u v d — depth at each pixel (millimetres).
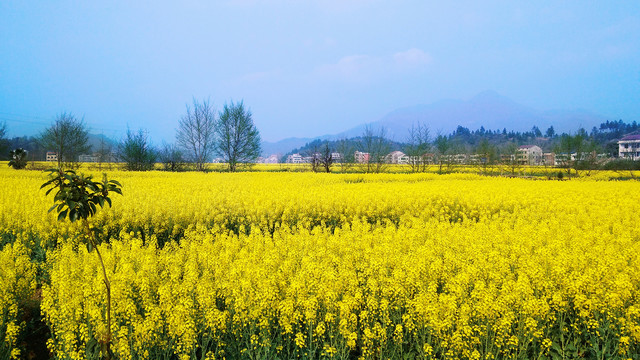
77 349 6172
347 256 8891
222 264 8859
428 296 6406
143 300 6824
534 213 15945
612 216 14633
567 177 52250
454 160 73562
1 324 6359
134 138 56969
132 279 7453
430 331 5941
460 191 22672
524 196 20594
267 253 9430
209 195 19656
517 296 6230
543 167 76500
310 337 5973
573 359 5934
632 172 59125
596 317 6234
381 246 9828
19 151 51562
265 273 7605
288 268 8250
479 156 71625
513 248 9555
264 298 6312
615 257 8852
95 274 8250
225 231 12984
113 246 10320
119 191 5551
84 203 5254
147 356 5672
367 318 6289
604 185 28969
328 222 16500
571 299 6730
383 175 41531
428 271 8125
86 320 6359
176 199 17719
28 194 17609
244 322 6117
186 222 14570
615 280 6777
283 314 6203
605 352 5891
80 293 6988
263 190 22391
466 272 7918
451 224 15086
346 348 6062
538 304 6094
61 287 6586
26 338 7094
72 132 54312
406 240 10977
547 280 7371
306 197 18875
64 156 54906
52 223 12414
